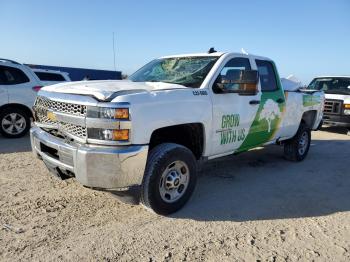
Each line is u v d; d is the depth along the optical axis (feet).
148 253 10.79
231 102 15.78
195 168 14.07
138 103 11.96
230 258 10.75
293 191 17.17
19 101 27.43
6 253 10.41
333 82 40.01
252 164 21.88
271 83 19.13
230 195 16.14
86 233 11.82
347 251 11.48
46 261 10.11
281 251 11.30
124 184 11.85
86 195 15.03
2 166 18.88
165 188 13.28
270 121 18.83
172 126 13.39
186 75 15.79
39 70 46.91
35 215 12.97
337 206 15.43
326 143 30.99
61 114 12.68
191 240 11.71
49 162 13.32
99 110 11.57
